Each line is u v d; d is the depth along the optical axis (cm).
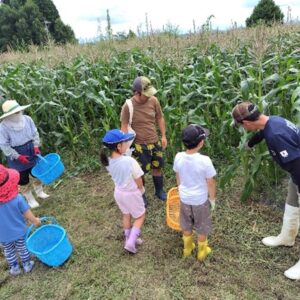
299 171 246
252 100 366
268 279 284
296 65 475
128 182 308
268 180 399
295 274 280
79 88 570
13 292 299
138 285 291
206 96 463
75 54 872
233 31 818
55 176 431
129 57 733
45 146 601
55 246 313
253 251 319
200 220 291
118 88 694
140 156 387
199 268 303
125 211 328
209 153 504
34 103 573
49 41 888
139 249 340
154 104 384
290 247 319
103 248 347
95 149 582
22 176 419
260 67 384
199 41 779
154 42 777
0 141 385
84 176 524
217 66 514
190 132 266
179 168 282
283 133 235
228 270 298
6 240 300
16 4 2978
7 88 605
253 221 362
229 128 484
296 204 289
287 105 386
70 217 414
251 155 384
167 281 292
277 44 588
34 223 315
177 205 376
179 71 511
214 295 272
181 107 488
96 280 301
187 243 311
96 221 400
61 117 599
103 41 1009
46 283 304
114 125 584
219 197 412
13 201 294
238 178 452
